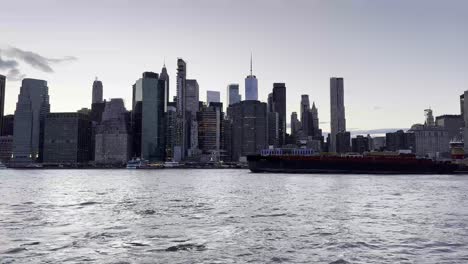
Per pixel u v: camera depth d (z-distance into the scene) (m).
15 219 57.41
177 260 33.69
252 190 122.19
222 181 194.75
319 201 85.06
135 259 33.94
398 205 77.12
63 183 184.00
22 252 36.28
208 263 32.78
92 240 41.62
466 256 34.97
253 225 51.62
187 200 88.69
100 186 154.62
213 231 47.12
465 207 73.75
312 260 33.62
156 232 46.44
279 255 35.34
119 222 54.31
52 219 57.28
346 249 37.59
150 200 89.00
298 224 52.47
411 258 34.25
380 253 36.03
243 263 32.81
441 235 44.56
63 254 35.56
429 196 98.69
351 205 76.81
